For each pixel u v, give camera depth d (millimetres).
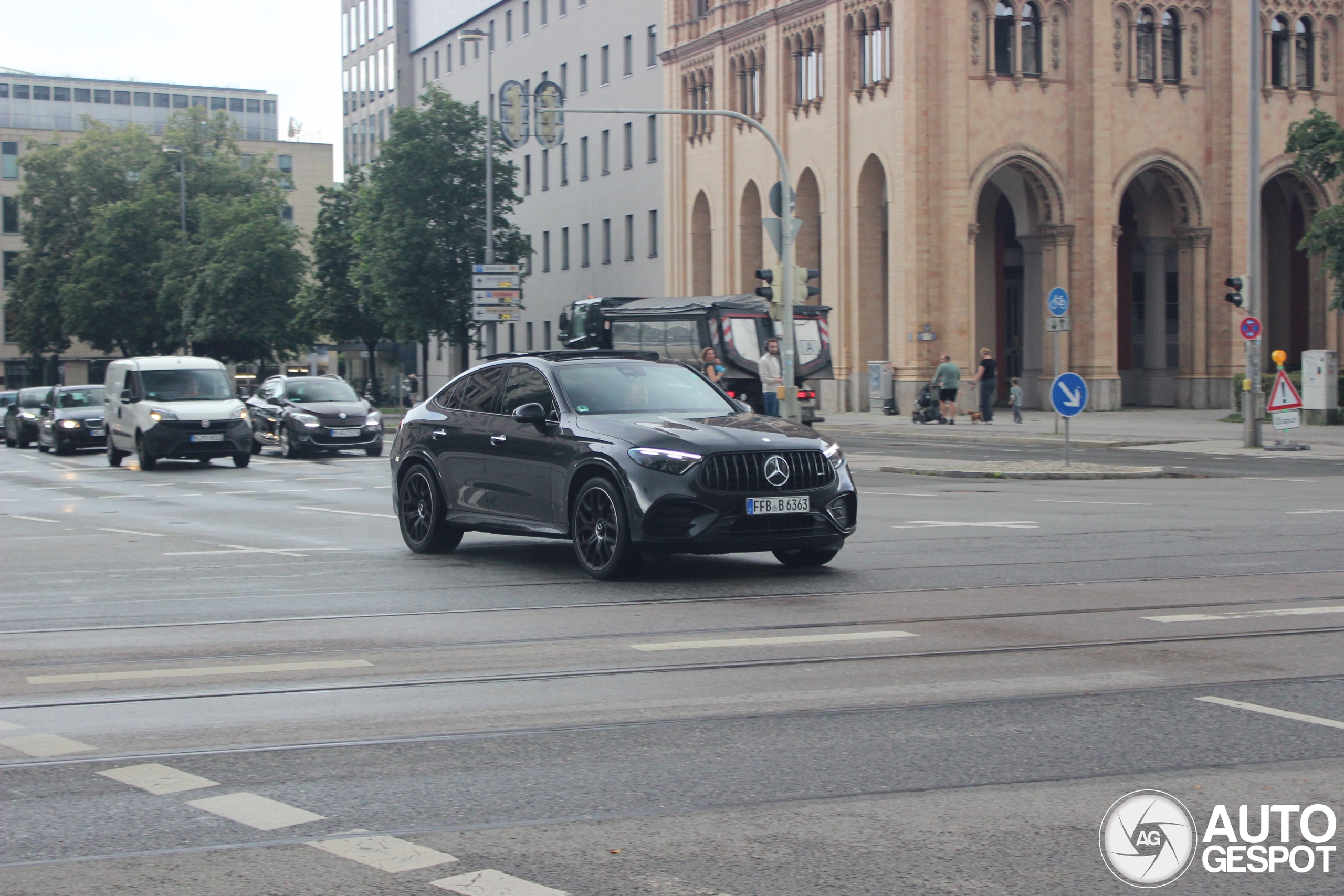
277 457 34625
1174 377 51938
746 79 57938
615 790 5340
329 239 74125
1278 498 18656
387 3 103375
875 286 50719
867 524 15461
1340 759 5691
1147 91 49125
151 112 134875
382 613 9750
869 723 6375
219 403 30281
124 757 5898
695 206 61875
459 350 86938
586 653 8133
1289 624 8852
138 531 16578
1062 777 5473
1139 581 10883
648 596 10344
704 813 5047
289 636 8875
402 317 65375
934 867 4457
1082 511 16922
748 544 10656
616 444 11031
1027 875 4383
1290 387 28953
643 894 4227
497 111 84812
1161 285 54031
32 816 5074
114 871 4477
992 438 34812
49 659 8172
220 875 4426
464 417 12906
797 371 40438
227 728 6422
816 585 10797
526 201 81875
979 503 18328
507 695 7043
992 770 5570
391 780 5512
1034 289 52125
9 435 45500
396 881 4355
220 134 92688
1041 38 47781
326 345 79375
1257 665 7617
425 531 13305
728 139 58906
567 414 11695
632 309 42812
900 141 47281
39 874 4453
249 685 7359
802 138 53875
